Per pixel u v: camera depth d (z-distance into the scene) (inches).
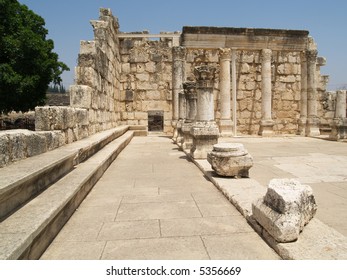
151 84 831.1
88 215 188.5
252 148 526.0
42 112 286.0
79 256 136.7
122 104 826.8
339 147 530.3
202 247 144.6
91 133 443.8
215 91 852.0
